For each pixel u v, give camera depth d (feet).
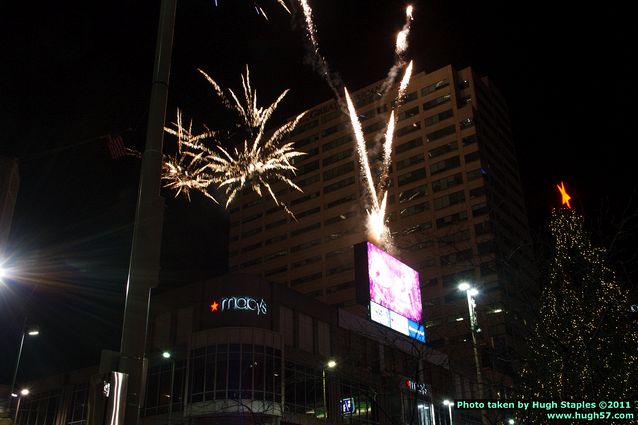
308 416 143.02
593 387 32.99
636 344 36.35
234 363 132.05
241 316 139.85
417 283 133.18
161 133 26.27
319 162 401.29
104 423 20.39
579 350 35.83
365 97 394.73
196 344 138.00
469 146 333.62
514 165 376.27
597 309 37.09
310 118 418.92
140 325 22.85
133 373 21.98
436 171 337.52
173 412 136.56
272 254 398.62
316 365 151.12
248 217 423.64
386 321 116.47
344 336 163.22
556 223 41.96
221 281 145.28
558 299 39.09
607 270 38.40
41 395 186.91
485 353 50.21
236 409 124.77
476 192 318.24
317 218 386.32
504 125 383.65
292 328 151.12
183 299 150.41
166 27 28.14
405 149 357.00
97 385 21.13
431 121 354.74
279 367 139.03
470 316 65.05
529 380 39.83
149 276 23.71
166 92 27.02
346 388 152.35
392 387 71.26
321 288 365.40
